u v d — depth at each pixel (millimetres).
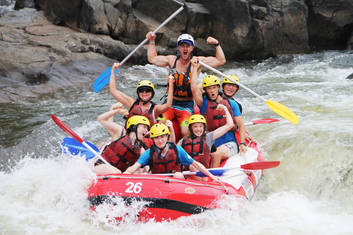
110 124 12961
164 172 10758
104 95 24578
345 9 39312
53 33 32125
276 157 14438
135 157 11336
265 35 37281
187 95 13719
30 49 28656
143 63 33562
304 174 13477
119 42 32844
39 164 13742
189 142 11375
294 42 38781
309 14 39875
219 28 37031
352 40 40188
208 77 12867
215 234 9586
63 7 34594
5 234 9422
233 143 12945
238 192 10742
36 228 9750
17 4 38812
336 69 30734
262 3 37750
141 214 9742
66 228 9789
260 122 14461
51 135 17578
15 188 11844
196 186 10164
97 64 29891
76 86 26484
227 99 13133
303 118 17922
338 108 19125
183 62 13484
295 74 29797
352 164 13180
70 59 28859
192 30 36406
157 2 35594
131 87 26266
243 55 37688
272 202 11852
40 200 11148
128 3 34719
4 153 15641
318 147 14359
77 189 10672
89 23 33469
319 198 12586
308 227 10086
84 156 12086
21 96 23719
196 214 9859
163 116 13570
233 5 36031
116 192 9930
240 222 10164
